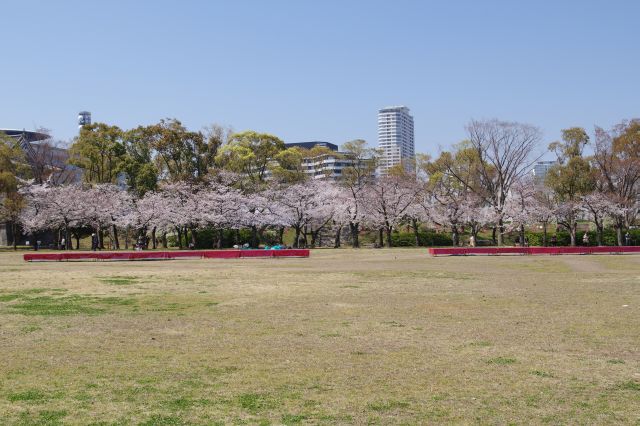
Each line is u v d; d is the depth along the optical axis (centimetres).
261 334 1298
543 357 1068
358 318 1509
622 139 5738
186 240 6400
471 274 2783
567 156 6031
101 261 3928
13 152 5884
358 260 3878
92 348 1158
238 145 6712
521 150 5975
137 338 1255
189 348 1155
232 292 2086
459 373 962
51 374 963
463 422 735
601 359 1051
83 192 5747
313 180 6431
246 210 5884
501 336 1260
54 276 2728
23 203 5559
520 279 2523
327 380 924
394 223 6172
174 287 2252
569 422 734
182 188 5909
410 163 8419
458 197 6197
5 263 3734
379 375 951
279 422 736
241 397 838
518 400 821
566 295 1947
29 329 1363
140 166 6366
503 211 5878
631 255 4228
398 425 726
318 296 1966
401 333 1302
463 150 7150
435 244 6669
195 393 858
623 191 5825
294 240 6988
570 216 5928
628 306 1681
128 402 817
